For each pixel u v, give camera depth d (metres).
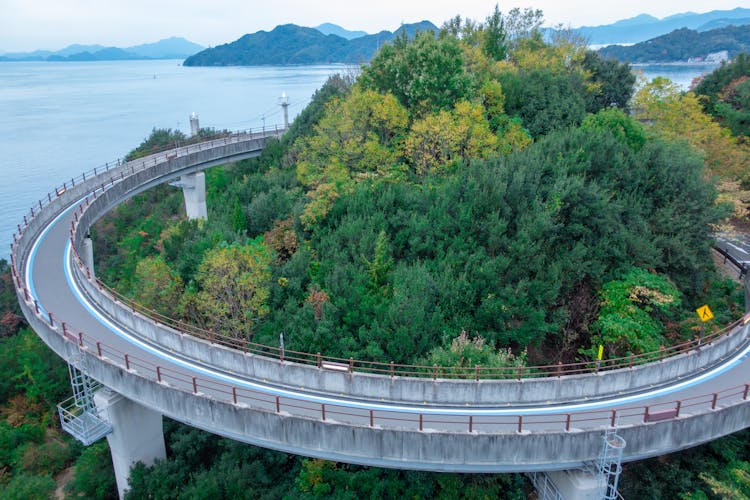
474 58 58.78
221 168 78.00
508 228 38.09
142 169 55.78
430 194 40.91
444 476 27.59
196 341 29.92
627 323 33.28
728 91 59.59
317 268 38.91
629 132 46.09
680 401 24.53
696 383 28.34
